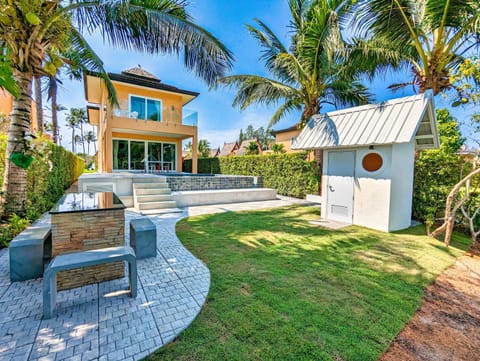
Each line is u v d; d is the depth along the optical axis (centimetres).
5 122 747
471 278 365
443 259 437
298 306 282
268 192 1232
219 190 1180
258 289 320
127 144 1734
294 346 219
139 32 597
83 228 313
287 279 350
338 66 995
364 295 310
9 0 453
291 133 2631
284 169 1394
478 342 232
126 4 537
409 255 455
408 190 668
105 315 257
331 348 218
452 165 662
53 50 612
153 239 425
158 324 245
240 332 236
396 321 260
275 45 1117
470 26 655
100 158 1928
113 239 330
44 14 504
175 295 301
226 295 303
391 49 820
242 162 1739
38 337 222
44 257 377
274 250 472
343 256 445
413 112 569
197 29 590
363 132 636
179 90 1714
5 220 513
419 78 812
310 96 1089
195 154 1725
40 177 660
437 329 249
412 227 666
